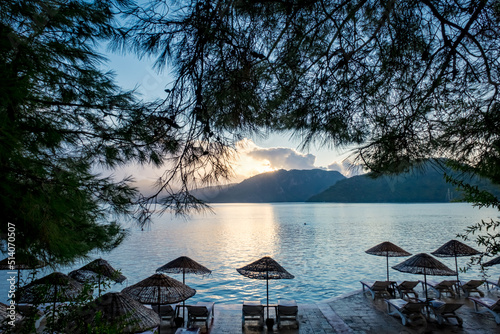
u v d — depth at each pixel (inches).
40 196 88.6
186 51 91.6
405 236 1508.4
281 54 104.0
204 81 96.5
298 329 358.0
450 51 107.4
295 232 1833.2
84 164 112.9
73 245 105.7
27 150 94.8
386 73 109.7
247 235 1713.8
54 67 101.7
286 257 1027.3
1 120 74.7
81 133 113.5
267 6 92.9
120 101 105.7
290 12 95.7
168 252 1148.5
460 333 335.9
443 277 697.6
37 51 93.6
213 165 100.6
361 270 817.5
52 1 90.6
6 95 66.5
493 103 108.9
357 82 109.5
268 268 388.8
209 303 405.4
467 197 119.6
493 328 346.3
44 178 93.7
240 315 409.1
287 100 112.7
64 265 111.9
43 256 99.6
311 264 905.5
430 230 1753.2
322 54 108.7
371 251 521.3
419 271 406.6
